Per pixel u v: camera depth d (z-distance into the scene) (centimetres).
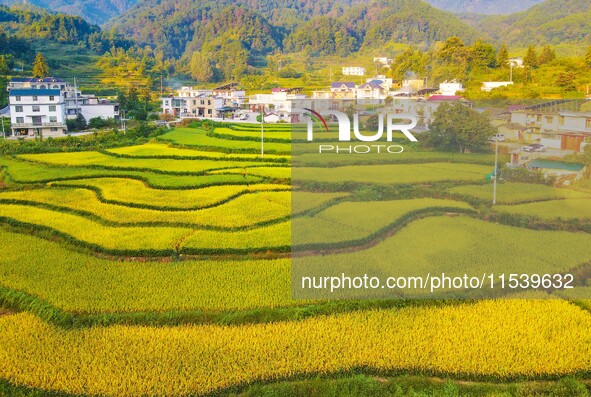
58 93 8538
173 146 6191
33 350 1869
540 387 1659
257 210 3384
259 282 2319
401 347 1816
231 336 1923
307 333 1908
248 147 5962
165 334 1950
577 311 1906
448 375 1730
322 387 1664
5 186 4284
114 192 3919
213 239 2825
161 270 2481
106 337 1934
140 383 1695
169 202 3603
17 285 2341
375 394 1641
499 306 1931
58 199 3759
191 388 1680
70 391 1672
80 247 2823
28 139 7456
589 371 1706
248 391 1670
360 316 1966
